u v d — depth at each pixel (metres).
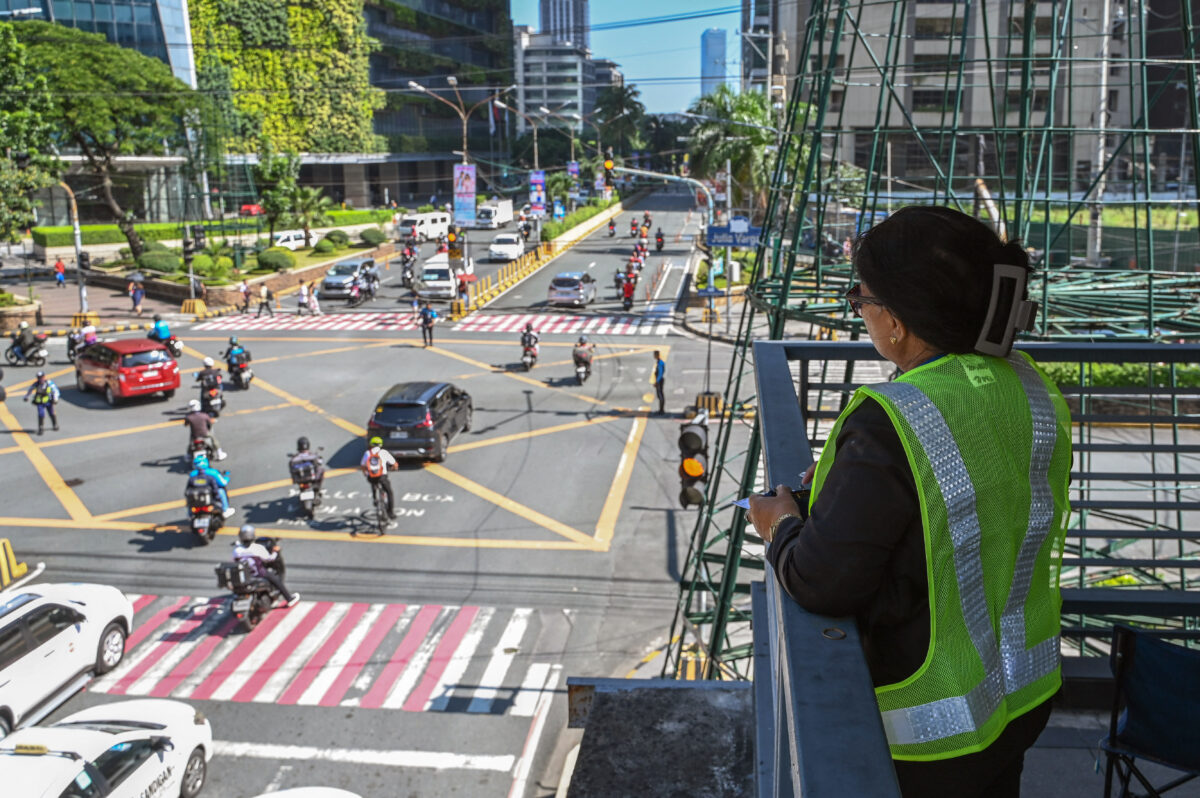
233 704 12.59
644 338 39.28
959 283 1.23
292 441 24.59
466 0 114.00
